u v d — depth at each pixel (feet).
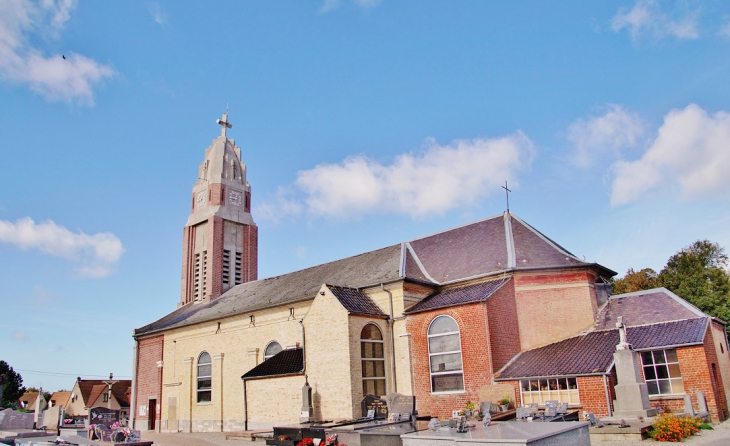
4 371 258.78
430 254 104.83
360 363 83.30
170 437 100.63
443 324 82.94
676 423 54.54
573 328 84.02
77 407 233.35
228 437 87.92
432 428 44.29
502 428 39.42
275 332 106.83
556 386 71.00
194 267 156.25
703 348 66.64
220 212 155.33
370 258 113.80
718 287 136.67
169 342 133.18
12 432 72.74
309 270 127.54
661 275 144.15
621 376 63.00
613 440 55.83
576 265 86.33
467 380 78.28
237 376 112.16
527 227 97.91
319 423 76.89
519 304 86.69
